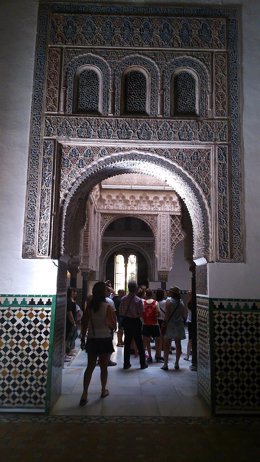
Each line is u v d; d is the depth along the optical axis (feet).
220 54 13.37
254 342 11.63
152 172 13.65
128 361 16.85
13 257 11.86
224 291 11.90
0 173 12.29
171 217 33.45
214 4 13.67
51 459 8.09
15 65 12.95
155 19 13.55
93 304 12.28
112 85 13.08
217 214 12.35
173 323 16.70
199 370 12.82
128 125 12.81
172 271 41.04
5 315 11.58
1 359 11.34
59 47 13.24
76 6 13.53
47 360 11.33
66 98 12.91
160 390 13.33
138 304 17.02
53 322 11.54
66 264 13.57
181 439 9.27
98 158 12.62
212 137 12.80
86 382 11.84
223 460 8.18
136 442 9.04
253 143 12.78
